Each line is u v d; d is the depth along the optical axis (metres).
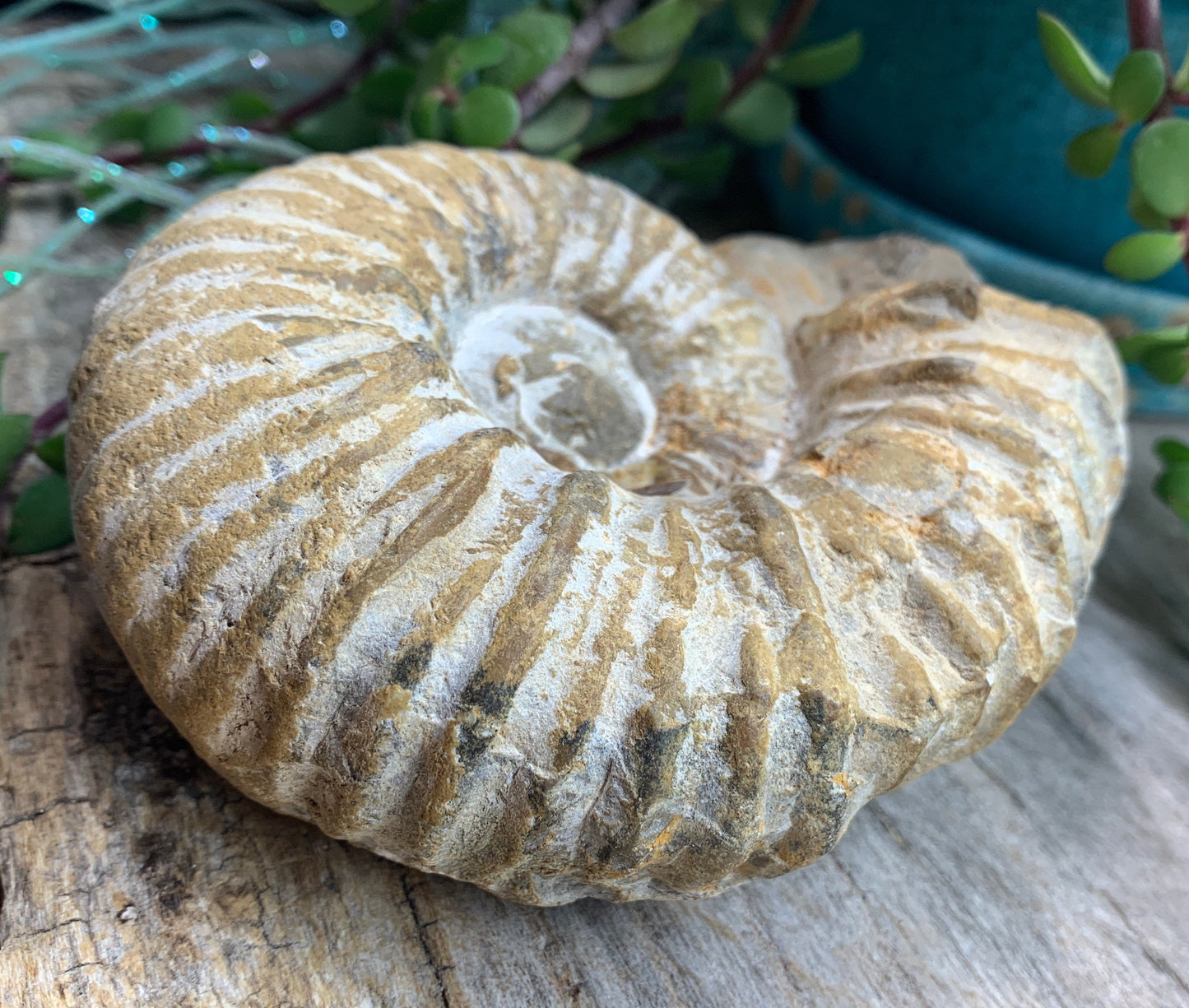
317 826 0.14
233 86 0.31
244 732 0.12
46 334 0.22
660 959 0.15
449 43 0.21
